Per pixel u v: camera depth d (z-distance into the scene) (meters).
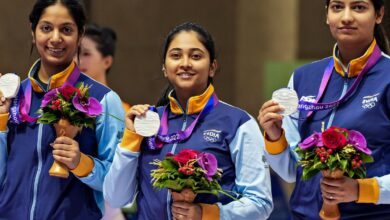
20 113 7.21
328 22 6.58
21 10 14.09
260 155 6.82
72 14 7.16
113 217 9.12
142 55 15.30
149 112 6.72
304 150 6.23
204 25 15.41
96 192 7.34
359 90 6.53
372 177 6.34
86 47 9.59
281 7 15.03
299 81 6.97
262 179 6.76
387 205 6.38
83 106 6.87
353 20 6.40
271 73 13.36
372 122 6.39
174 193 6.41
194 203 6.51
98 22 15.09
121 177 6.83
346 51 6.62
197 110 6.90
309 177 6.18
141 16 15.28
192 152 6.36
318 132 6.56
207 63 6.91
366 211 6.38
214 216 6.49
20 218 7.14
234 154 6.77
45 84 7.34
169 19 15.34
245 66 15.38
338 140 6.07
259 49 15.30
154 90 15.31
